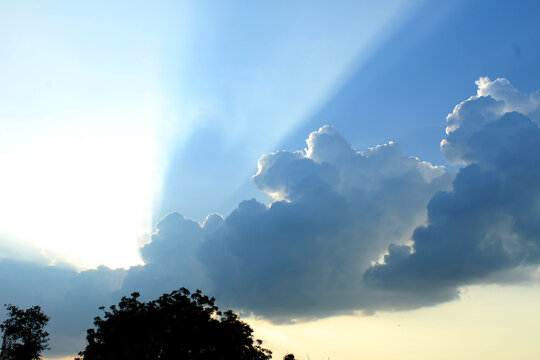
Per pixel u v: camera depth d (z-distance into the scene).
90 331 49.41
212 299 54.53
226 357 50.91
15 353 61.03
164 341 48.94
